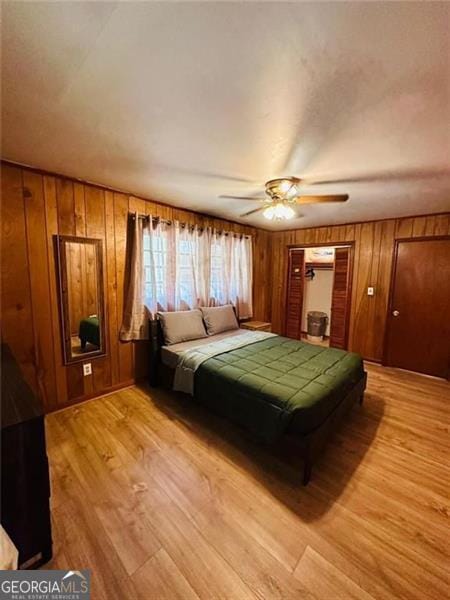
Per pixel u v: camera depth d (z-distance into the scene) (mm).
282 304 5301
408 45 999
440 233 3572
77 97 1336
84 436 2250
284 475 1869
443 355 3621
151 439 2230
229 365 2465
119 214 2916
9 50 1037
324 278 5824
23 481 1177
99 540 1391
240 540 1404
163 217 3330
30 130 1652
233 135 1684
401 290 3912
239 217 4066
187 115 1482
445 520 1550
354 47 1017
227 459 2016
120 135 1707
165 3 850
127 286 3074
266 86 1242
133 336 3094
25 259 2312
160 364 3127
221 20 913
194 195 2965
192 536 1422
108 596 1160
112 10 882
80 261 2670
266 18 905
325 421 1961
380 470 1934
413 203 3121
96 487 1732
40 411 1213
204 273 3855
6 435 1110
